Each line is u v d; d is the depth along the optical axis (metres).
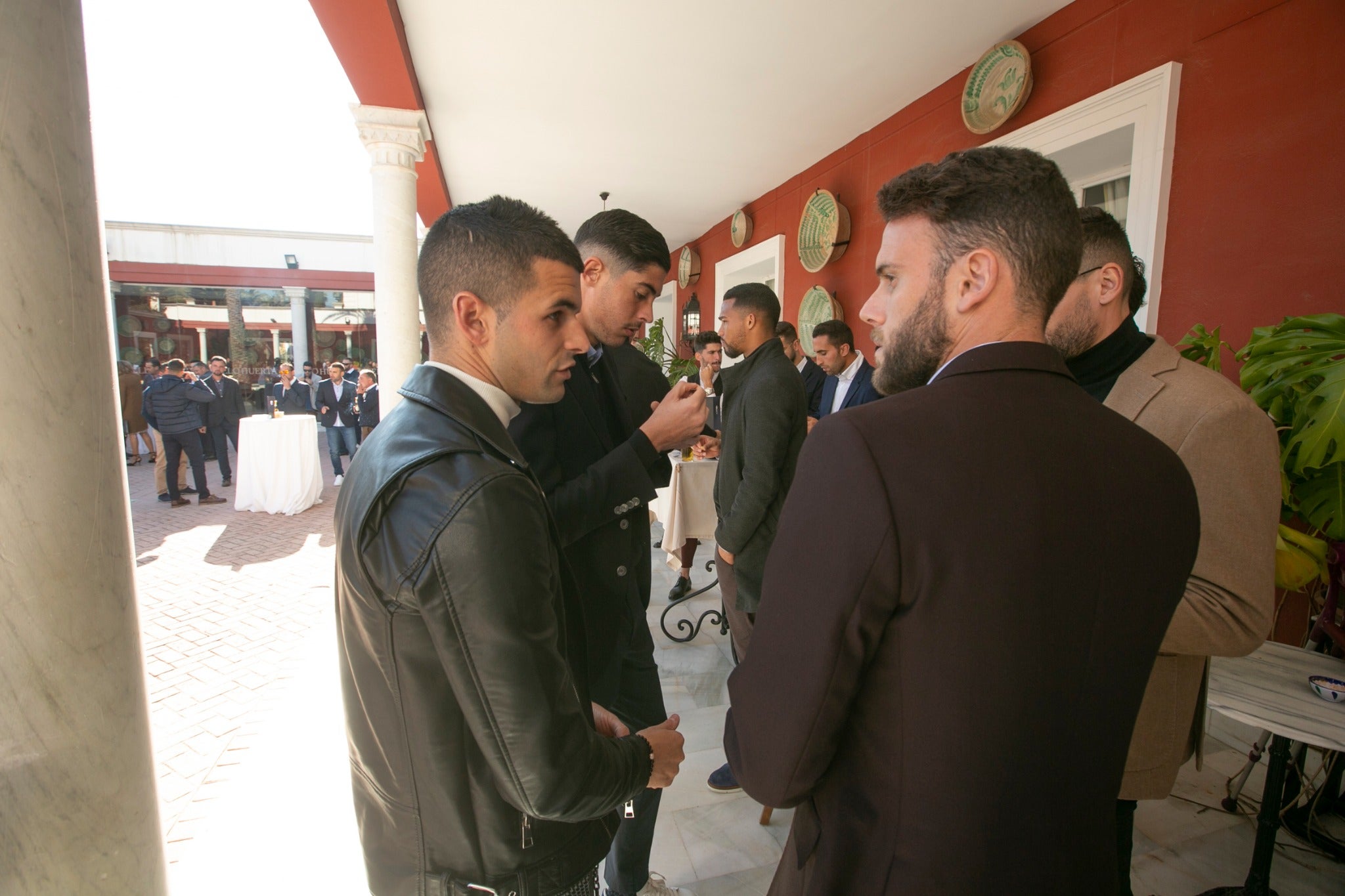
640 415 1.58
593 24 3.23
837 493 0.57
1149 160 2.57
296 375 14.23
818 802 0.67
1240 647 0.98
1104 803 0.62
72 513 0.70
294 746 2.32
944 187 0.62
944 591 0.54
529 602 0.63
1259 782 2.06
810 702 0.58
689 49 3.46
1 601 0.65
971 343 0.63
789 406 1.88
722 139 4.80
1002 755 0.55
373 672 0.68
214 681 2.82
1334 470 1.70
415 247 4.16
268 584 4.12
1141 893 1.63
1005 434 0.56
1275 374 1.81
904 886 0.58
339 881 1.71
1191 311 2.48
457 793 0.69
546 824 0.75
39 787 0.68
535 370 0.80
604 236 1.25
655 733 0.88
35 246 0.65
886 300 0.69
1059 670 0.55
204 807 2.00
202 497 6.70
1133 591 0.58
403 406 0.74
